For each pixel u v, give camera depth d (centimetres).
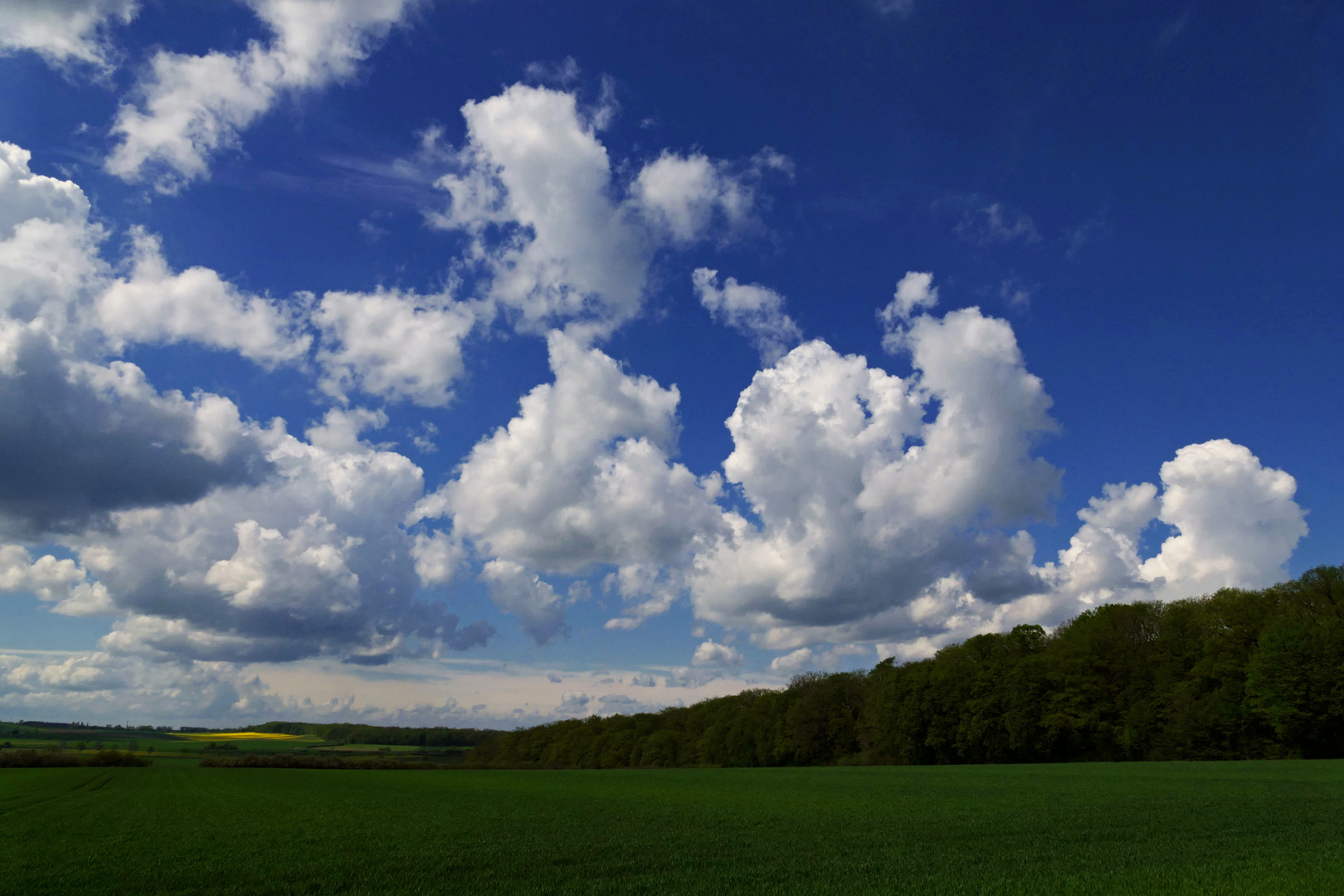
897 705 10962
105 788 7369
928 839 2700
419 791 6694
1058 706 9269
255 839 3083
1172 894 1602
